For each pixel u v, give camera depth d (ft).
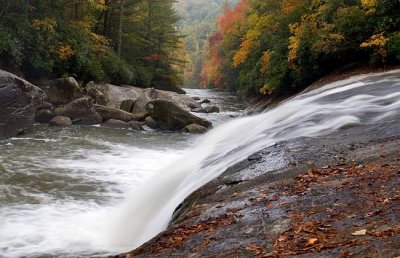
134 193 28.55
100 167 35.50
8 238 21.04
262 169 20.24
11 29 72.59
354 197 13.89
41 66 76.89
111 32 128.06
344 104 33.47
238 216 14.71
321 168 18.16
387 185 14.28
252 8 142.92
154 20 146.51
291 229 12.41
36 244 20.44
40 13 81.30
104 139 49.06
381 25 50.03
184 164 32.04
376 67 50.16
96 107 61.05
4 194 27.58
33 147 42.39
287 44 69.82
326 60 58.75
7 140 45.65
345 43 54.08
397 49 46.52
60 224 23.03
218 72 203.00
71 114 58.39
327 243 10.62
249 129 38.32
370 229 10.91
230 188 18.69
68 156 39.04
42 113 56.70
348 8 55.42
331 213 12.96
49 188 29.22
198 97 122.11
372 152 18.95
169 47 157.07
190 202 19.01
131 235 21.85
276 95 73.77
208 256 11.96
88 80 89.56
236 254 11.50
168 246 13.76
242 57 110.01
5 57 73.00
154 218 22.25
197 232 14.25
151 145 46.91
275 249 11.14
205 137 49.55
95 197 27.71
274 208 14.62
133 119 61.21
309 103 38.40
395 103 29.66
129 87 101.24
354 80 45.27
